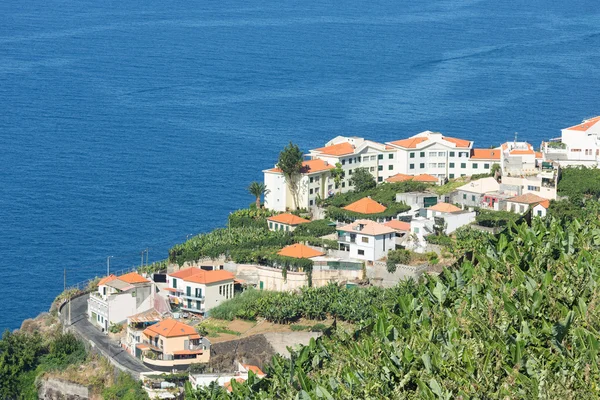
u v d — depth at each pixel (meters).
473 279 114.25
